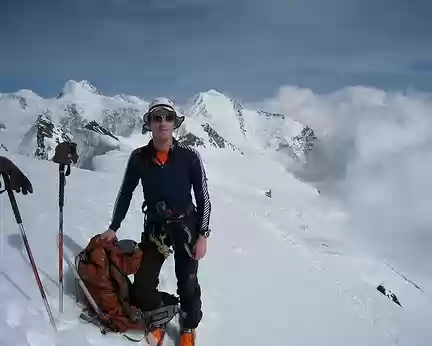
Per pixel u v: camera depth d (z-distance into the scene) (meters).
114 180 7.09
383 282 12.60
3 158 2.61
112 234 2.80
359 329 4.26
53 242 3.67
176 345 2.91
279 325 3.73
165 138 2.61
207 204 2.71
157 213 2.66
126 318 2.74
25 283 2.96
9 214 4.14
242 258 5.07
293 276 5.09
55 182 6.16
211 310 3.62
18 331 2.49
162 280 3.69
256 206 15.65
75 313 2.81
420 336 5.18
